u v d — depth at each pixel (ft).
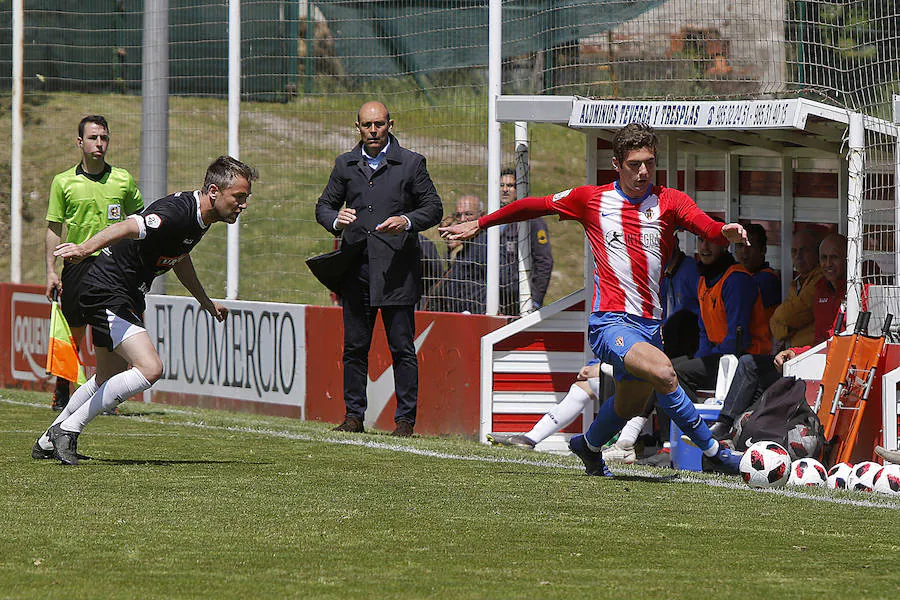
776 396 90.58
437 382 114.52
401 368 108.27
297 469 84.69
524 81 112.98
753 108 96.12
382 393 117.80
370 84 125.49
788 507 70.90
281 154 134.10
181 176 141.79
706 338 105.09
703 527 63.98
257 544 58.29
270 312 126.62
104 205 112.27
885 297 94.43
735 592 49.19
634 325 76.54
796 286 102.63
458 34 116.26
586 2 108.58
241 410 129.80
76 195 111.24
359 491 74.74
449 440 107.86
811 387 94.89
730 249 115.44
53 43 150.71
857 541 60.64
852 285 94.27
